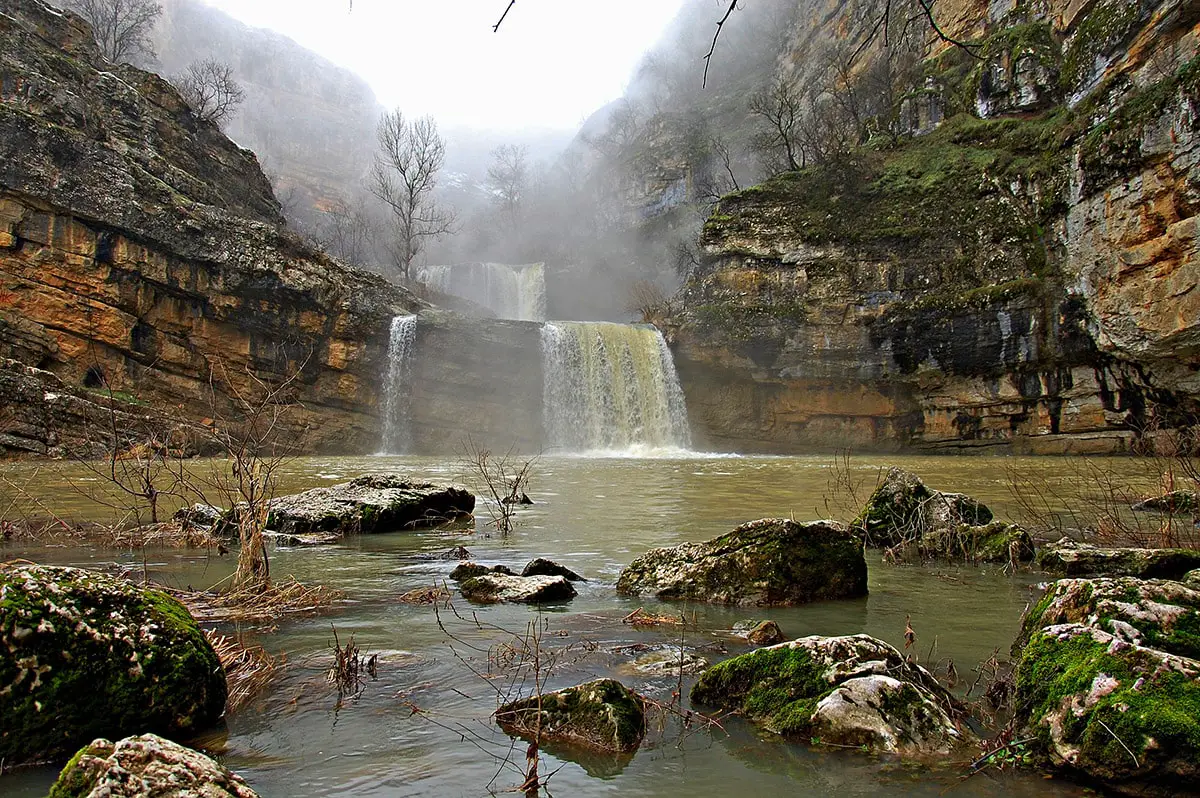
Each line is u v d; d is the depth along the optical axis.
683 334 36.34
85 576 3.26
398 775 2.62
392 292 34.28
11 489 12.55
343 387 32.38
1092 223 26.50
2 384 21.23
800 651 3.39
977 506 8.40
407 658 4.02
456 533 8.95
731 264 36.72
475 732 3.02
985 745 2.86
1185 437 10.11
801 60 64.25
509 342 35.34
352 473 18.42
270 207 42.66
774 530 5.75
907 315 32.47
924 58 43.72
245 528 5.83
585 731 2.96
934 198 34.22
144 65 76.75
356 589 5.88
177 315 28.70
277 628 4.69
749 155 64.69
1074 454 28.81
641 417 36.94
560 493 13.87
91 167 26.59
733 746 2.91
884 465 22.77
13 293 24.89
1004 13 38.16
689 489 14.54
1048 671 3.03
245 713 3.23
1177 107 22.45
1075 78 31.48
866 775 2.64
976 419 32.38
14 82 26.42
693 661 4.01
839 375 34.22
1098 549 6.27
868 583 6.18
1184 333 23.16
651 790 2.51
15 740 2.76
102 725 2.90
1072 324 27.77
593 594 5.81
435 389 34.69
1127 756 2.47
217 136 40.91
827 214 35.84
